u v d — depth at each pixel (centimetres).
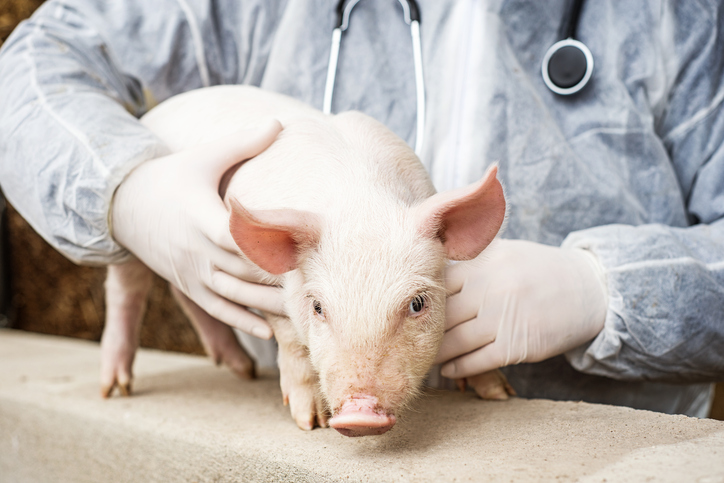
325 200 118
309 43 182
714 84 174
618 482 81
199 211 131
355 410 96
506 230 166
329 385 101
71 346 310
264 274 128
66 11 179
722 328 143
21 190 154
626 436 102
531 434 108
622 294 137
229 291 132
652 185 173
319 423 129
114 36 176
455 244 117
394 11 181
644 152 172
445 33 172
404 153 135
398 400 101
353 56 181
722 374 154
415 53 173
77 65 164
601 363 146
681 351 142
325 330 107
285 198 124
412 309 108
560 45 167
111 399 173
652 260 139
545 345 135
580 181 166
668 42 172
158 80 182
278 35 186
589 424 112
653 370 147
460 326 135
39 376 216
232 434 127
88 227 149
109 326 188
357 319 102
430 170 171
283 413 147
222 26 187
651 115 175
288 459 108
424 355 109
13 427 183
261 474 113
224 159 137
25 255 434
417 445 108
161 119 169
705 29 171
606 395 175
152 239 140
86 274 420
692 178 179
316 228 110
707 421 108
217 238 127
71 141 145
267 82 187
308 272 113
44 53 163
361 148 130
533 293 134
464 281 134
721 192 171
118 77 182
